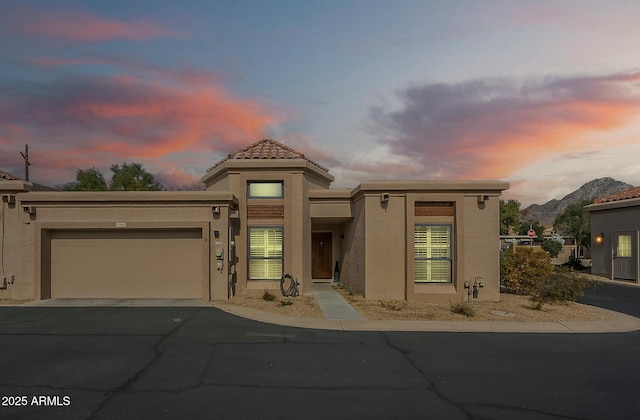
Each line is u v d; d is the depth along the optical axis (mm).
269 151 15680
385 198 13562
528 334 9422
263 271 14812
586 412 5336
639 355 7887
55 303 12367
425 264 13680
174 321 10141
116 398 5535
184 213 13211
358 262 14664
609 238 21984
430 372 6766
